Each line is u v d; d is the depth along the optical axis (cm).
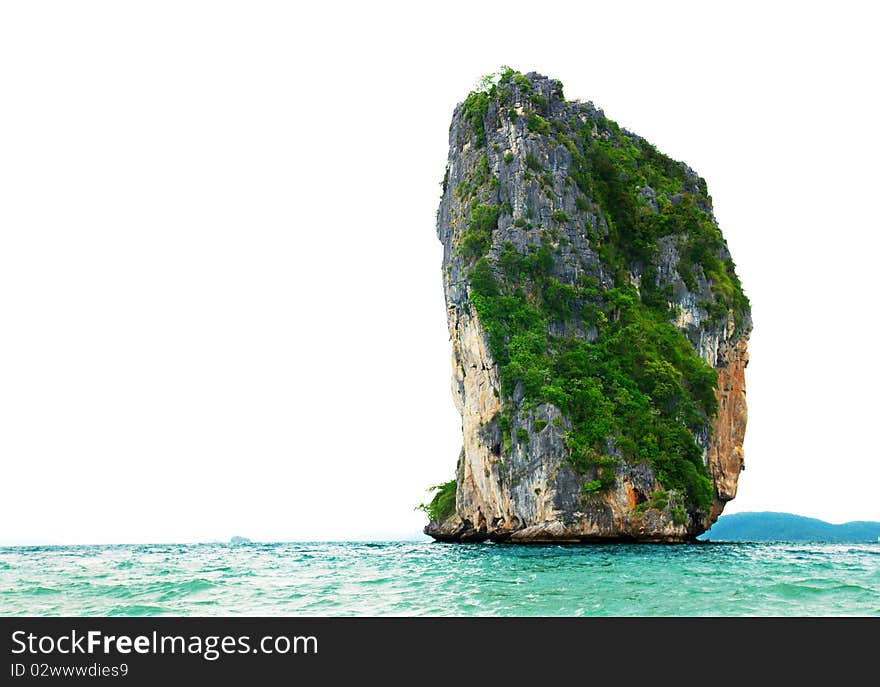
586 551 6138
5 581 4250
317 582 4031
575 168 9062
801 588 3331
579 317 8350
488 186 8856
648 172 10256
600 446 7338
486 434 7944
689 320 8931
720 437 8875
